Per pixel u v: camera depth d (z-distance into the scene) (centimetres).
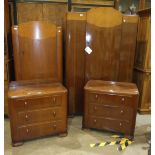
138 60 315
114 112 231
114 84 251
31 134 219
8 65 269
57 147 214
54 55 261
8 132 246
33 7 297
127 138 233
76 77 282
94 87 236
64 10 308
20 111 207
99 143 223
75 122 278
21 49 247
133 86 244
